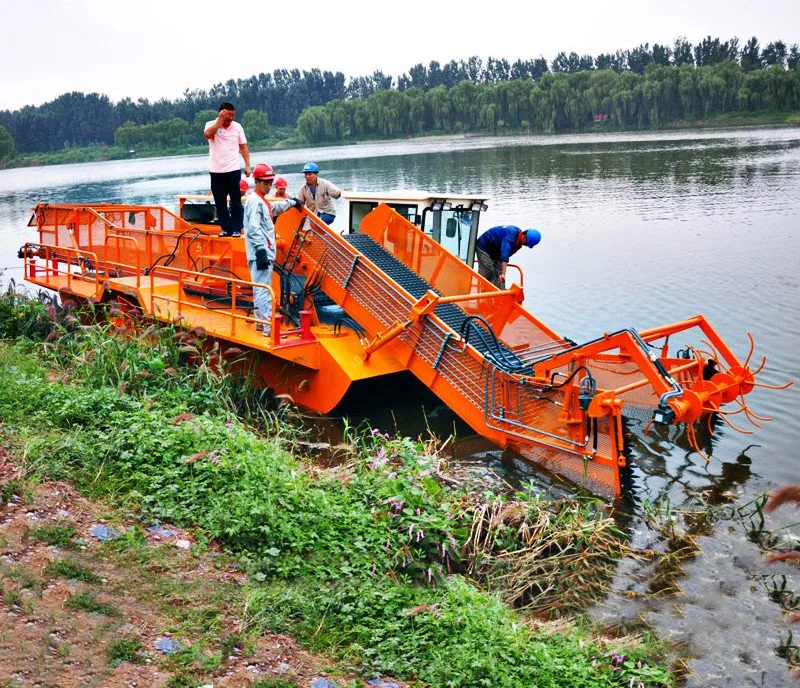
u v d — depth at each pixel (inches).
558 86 5930.1
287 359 412.2
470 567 277.0
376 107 6702.8
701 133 4178.2
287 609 212.2
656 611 258.1
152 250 514.0
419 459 320.8
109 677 173.8
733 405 441.4
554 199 1385.3
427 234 473.7
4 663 171.8
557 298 679.7
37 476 251.3
